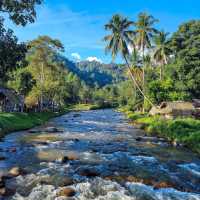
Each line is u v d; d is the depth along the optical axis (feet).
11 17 68.39
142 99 241.14
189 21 221.05
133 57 240.32
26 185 47.19
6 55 66.69
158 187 47.34
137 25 204.54
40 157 67.00
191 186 48.85
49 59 235.61
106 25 187.52
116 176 52.90
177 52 224.12
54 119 194.59
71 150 76.18
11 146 79.97
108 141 92.89
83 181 49.62
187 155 73.67
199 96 197.77
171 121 123.34
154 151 77.87
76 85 458.09
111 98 472.85
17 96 185.16
